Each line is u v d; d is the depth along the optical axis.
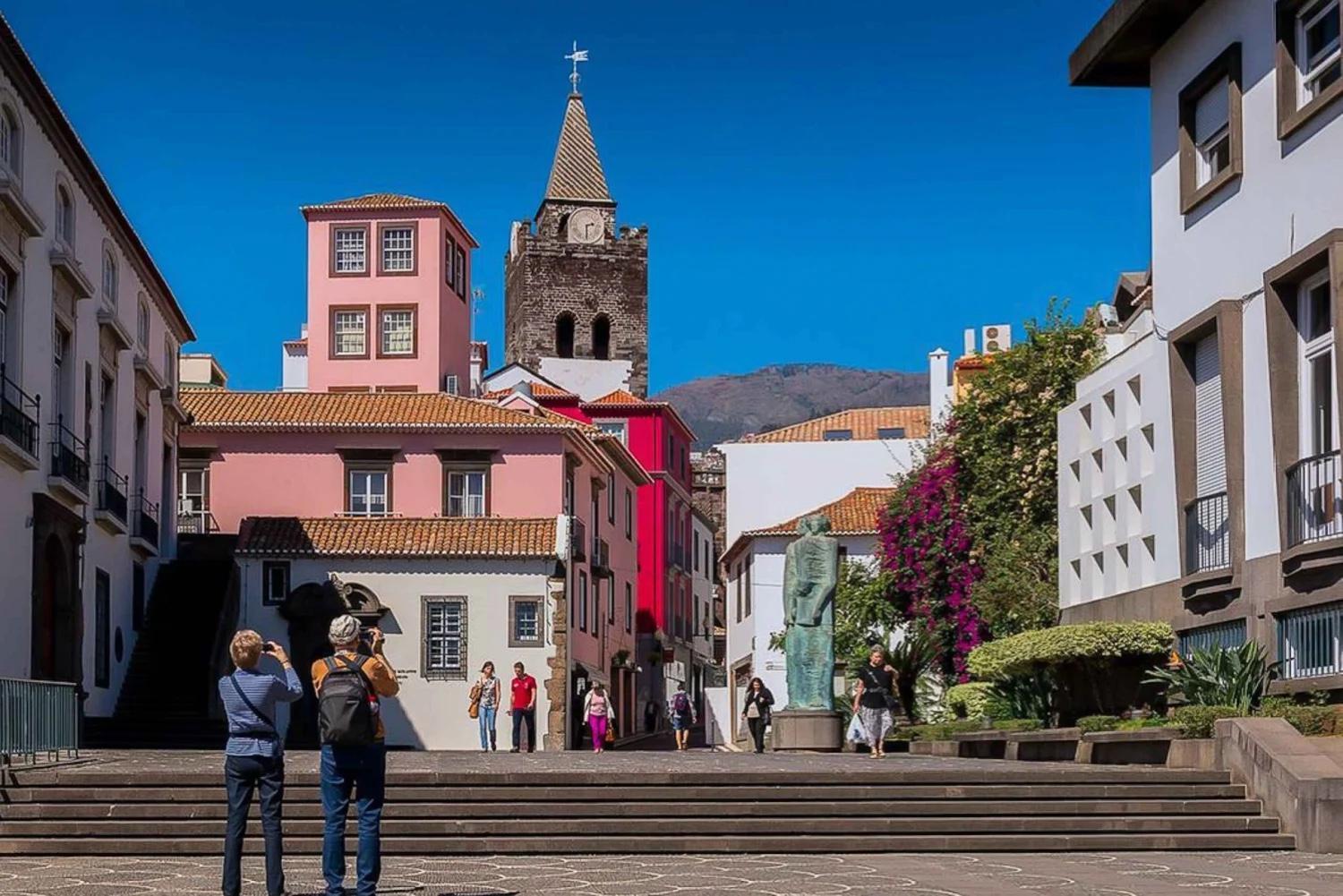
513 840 17.30
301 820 17.52
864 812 18.31
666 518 74.00
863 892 13.95
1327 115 20.38
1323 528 20.14
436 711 45.19
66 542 32.34
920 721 41.69
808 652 35.22
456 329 66.25
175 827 17.25
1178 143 24.53
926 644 40.47
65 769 19.27
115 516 35.94
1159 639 23.81
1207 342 23.80
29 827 17.17
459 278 67.00
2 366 28.28
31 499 30.03
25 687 19.91
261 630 44.34
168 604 41.94
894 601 43.53
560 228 106.12
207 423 50.41
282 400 52.53
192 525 50.50
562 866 16.09
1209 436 23.70
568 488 52.53
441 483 50.91
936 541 40.72
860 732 30.83
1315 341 20.98
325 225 64.44
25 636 29.52
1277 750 18.31
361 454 50.88
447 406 52.28
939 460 41.81
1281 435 21.12
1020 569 36.50
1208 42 23.67
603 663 58.06
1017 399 39.66
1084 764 22.05
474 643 45.44
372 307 63.97
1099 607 27.53
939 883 14.73
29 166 29.86
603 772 18.92
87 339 34.56
